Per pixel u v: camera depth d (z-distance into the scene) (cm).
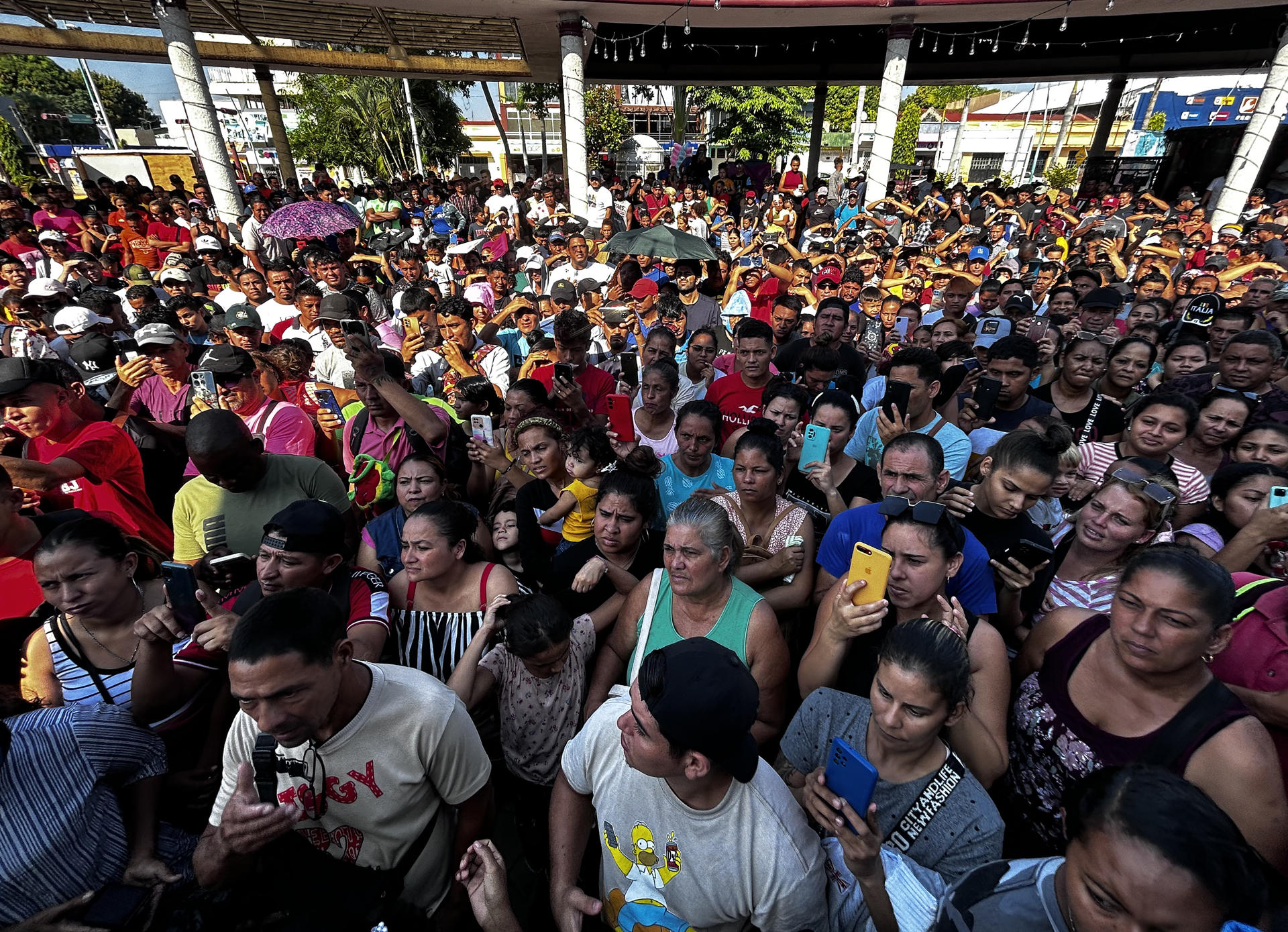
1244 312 526
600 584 301
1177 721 173
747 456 296
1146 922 109
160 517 362
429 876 196
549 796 253
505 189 1717
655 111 4588
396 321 636
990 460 281
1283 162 2016
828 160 4031
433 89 3156
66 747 173
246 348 509
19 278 744
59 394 307
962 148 4378
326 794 179
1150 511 240
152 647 186
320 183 1809
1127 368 436
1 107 2797
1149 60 1912
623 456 312
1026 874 140
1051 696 199
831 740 194
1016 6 1187
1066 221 1568
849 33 1809
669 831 166
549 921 240
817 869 166
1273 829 162
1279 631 200
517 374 628
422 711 180
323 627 157
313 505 228
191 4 1449
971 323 642
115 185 1402
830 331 561
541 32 1602
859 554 200
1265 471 280
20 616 248
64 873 173
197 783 222
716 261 821
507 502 360
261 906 172
